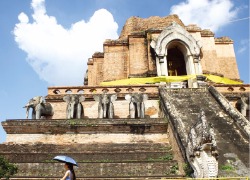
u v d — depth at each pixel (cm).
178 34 3269
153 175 1420
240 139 1666
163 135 1950
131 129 1955
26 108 2205
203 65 3281
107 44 3384
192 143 1325
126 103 2492
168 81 2961
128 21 3712
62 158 779
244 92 2656
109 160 1619
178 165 1511
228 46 3541
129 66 3244
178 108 2141
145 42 3353
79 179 1398
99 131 1955
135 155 1647
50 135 1931
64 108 2462
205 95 2389
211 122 1902
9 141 1900
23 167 1520
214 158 1276
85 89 2594
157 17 3694
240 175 1311
